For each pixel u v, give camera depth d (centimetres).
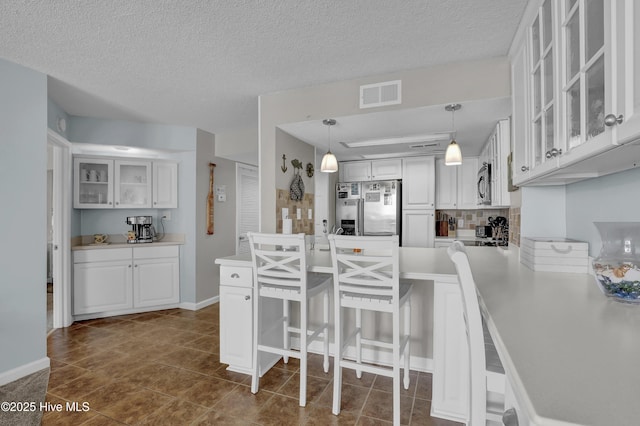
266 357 238
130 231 392
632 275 112
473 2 165
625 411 49
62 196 335
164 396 205
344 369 241
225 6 168
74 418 182
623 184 143
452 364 179
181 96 294
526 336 82
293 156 326
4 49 209
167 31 190
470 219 467
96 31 190
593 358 69
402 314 239
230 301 238
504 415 78
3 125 220
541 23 145
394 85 246
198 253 400
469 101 228
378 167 470
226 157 438
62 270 335
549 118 141
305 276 197
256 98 300
